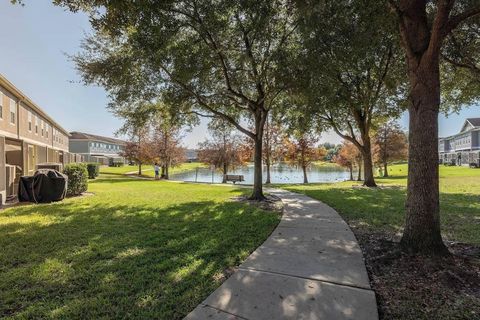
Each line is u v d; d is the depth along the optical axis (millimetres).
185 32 8891
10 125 17172
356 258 4199
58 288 3406
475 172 27422
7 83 15766
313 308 2838
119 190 14711
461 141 53656
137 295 3193
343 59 7816
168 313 2832
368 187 15195
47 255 4500
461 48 8984
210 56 8781
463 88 12422
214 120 13828
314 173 42312
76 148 57938
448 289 3199
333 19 6562
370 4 6125
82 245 5004
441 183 15570
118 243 5051
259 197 10508
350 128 16797
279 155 24719
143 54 7820
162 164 30141
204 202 9930
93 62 9344
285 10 8039
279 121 16000
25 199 10180
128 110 11344
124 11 5836
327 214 7516
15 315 2844
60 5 5598
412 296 3080
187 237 5398
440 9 3873
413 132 4336
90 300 3098
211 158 26484
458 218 6672
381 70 12422
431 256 3973
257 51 9609
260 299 3031
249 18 8281
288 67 8562
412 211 4289
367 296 3066
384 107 15734
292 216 7289
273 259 4191
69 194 11820
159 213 7809
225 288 3303
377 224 6305
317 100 10508
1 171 10430
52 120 27125
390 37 8945
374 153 27188
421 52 4258
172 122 11805
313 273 3670
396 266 3844
